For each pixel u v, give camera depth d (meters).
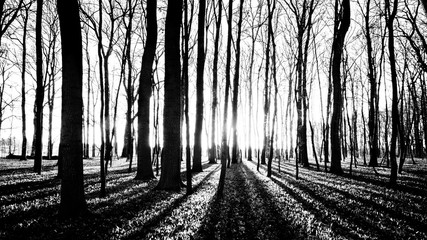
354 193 13.76
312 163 38.88
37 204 10.04
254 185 16.69
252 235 7.54
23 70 33.06
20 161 33.81
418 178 19.80
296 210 10.34
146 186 15.19
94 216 8.62
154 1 18.53
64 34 8.44
